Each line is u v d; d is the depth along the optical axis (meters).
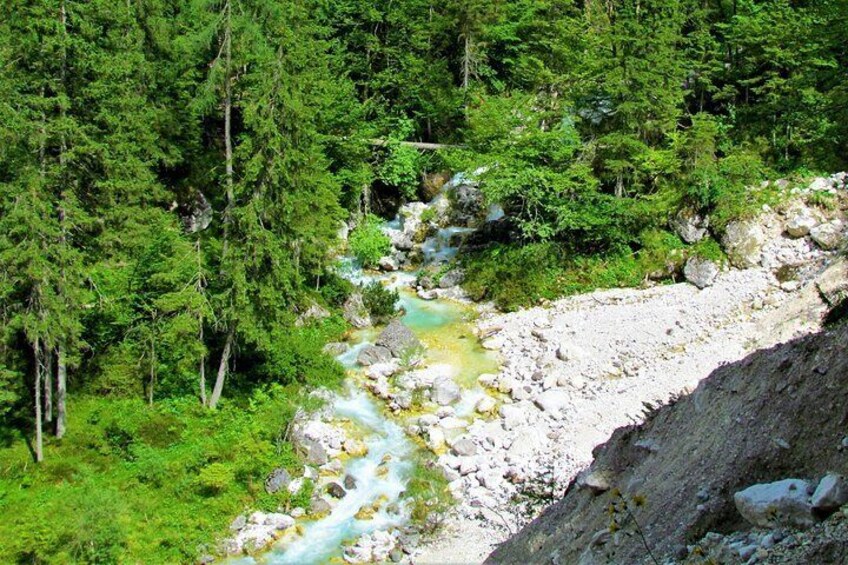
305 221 27.22
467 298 36.00
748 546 10.52
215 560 20.38
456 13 43.41
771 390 13.05
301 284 30.98
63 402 24.14
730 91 38.84
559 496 22.00
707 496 12.41
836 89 30.66
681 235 35.06
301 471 23.58
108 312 28.41
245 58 24.34
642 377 27.73
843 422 11.83
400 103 45.38
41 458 23.22
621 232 35.97
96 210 26.19
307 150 27.75
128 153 26.64
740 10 41.81
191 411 26.02
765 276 32.00
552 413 26.38
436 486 23.02
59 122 22.53
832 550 9.55
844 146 35.62
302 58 26.98
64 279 23.30
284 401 26.33
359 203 41.78
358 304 33.81
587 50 39.34
